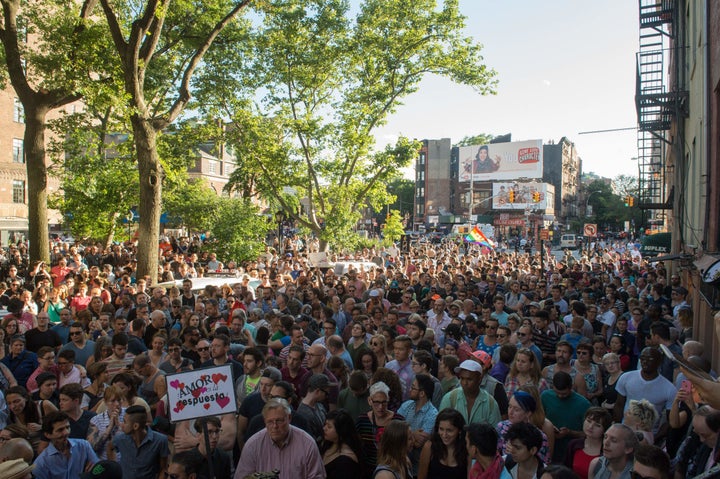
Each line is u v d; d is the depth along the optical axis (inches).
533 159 4020.7
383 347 339.9
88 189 1048.8
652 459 161.6
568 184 4928.6
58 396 293.0
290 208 1203.2
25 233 2069.4
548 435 225.8
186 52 1001.5
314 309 479.8
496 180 4153.5
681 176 722.8
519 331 346.9
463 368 244.4
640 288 751.1
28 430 231.9
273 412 189.3
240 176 1344.7
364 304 475.5
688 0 678.5
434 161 4539.9
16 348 338.0
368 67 1143.0
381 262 1042.7
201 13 839.7
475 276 792.9
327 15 1051.9
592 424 209.5
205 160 2758.4
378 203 1255.5
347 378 297.4
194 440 230.7
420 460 208.2
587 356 304.7
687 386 232.5
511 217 4003.4
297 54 1074.1
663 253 1053.8
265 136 1097.4
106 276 633.0
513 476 194.7
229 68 1045.2
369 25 1106.7
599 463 191.2
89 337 403.5
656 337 315.9
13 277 668.7
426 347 315.3
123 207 1115.3
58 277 731.4
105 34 772.6
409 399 267.9
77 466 212.4
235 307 486.9
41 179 783.7
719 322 213.2
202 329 401.1
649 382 264.4
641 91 773.9
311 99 1139.9
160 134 1067.9
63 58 732.0
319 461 196.7
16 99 2057.1
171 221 1245.1
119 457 239.9
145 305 426.3
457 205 4404.5
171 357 309.3
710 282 360.8
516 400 216.7
